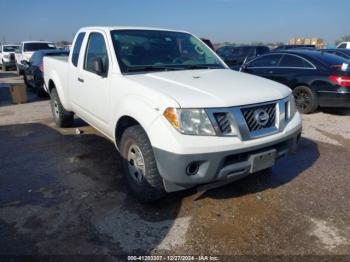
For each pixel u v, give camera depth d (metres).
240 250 2.73
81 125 6.67
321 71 7.24
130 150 3.48
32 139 5.80
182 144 2.72
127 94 3.42
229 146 2.81
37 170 4.39
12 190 3.82
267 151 3.09
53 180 4.07
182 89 3.09
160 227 3.05
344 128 6.39
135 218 3.20
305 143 5.45
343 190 3.76
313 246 2.77
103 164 4.57
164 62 4.09
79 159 4.77
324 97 7.25
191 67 4.20
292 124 3.38
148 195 3.25
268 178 4.07
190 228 3.03
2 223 3.14
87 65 4.53
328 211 3.31
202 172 2.83
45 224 3.11
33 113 8.19
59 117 6.25
